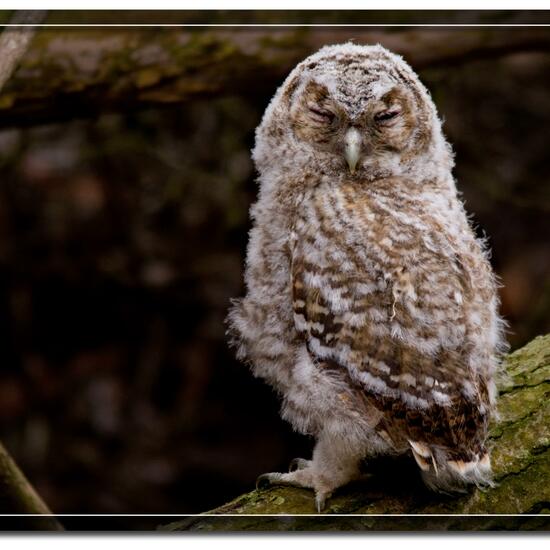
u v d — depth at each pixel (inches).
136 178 551.5
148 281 553.0
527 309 534.3
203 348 560.7
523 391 290.0
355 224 261.7
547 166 535.5
